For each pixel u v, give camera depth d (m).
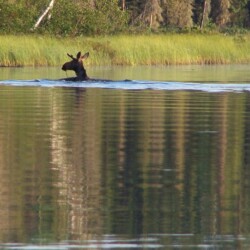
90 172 22.98
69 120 35.03
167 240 16.67
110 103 42.91
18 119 35.34
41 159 25.02
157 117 36.56
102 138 29.58
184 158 25.39
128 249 16.14
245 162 24.67
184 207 19.06
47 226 17.48
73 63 58.28
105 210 18.77
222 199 19.84
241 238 16.80
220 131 31.77
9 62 84.56
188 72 76.31
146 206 19.16
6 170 23.20
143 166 23.94
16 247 16.12
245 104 42.75
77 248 16.14
